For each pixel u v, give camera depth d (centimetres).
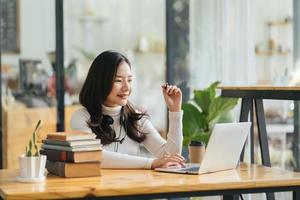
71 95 583
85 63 605
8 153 572
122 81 335
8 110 574
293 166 466
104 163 317
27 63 581
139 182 276
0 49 579
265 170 313
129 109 345
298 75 471
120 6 633
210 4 534
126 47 641
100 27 624
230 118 462
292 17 479
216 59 527
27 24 583
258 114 365
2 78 579
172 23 570
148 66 628
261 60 493
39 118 576
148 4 632
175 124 342
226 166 313
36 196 251
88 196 258
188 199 454
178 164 318
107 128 335
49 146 296
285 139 471
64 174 287
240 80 503
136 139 343
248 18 498
